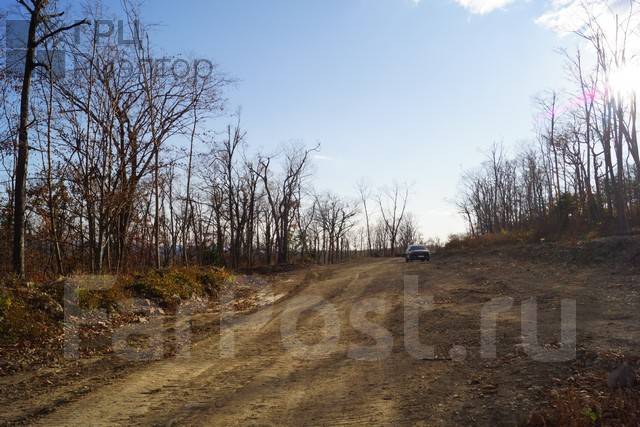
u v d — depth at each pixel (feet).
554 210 131.13
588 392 20.84
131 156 71.97
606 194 123.95
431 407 20.85
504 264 88.22
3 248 79.30
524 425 18.28
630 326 33.01
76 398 23.72
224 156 155.63
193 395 23.89
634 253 69.26
